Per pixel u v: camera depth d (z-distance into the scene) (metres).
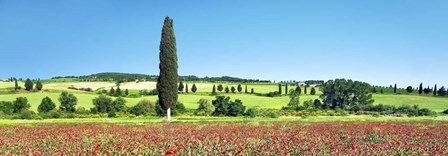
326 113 90.31
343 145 19.70
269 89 167.62
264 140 22.92
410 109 97.06
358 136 27.45
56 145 20.72
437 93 162.00
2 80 174.25
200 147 18.78
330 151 17.08
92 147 18.62
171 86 63.69
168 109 63.56
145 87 163.25
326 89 115.94
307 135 27.11
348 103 114.44
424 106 124.75
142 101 89.06
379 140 24.70
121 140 22.47
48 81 189.38
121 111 87.75
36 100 115.12
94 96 126.62
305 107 106.50
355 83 113.25
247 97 137.12
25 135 27.44
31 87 134.25
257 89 167.12
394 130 33.56
